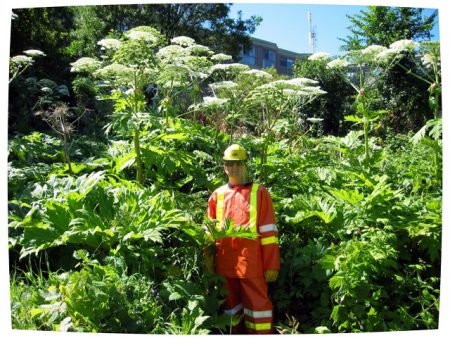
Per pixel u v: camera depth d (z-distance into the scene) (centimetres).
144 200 473
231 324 405
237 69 644
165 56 572
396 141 1072
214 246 450
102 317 357
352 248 436
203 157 600
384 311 437
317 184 610
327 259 431
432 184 596
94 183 475
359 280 422
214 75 705
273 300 461
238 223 435
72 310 351
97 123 964
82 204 459
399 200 538
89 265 430
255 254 429
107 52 568
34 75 1008
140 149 555
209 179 613
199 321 369
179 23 1111
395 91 1219
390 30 1048
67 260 449
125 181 534
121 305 363
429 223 484
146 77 566
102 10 1062
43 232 435
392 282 470
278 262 433
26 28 962
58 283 378
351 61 675
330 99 1488
